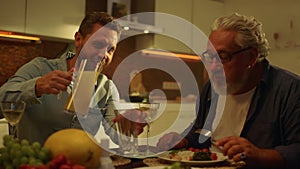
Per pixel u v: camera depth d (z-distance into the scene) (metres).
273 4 3.25
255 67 1.34
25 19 2.45
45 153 0.69
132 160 1.03
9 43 2.60
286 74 1.33
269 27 3.28
